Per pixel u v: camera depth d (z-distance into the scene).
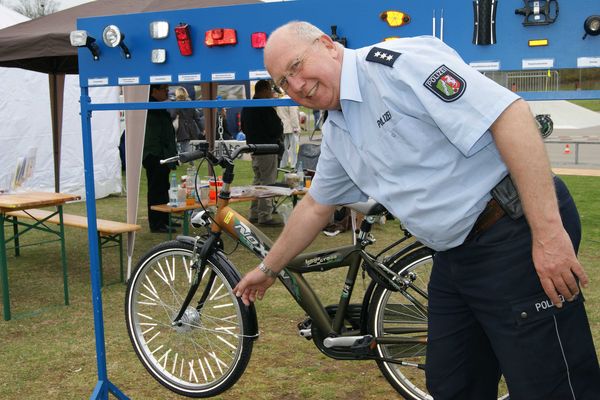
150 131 6.80
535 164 1.62
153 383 3.29
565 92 1.98
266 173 7.41
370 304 2.77
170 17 2.53
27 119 8.50
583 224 7.01
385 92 1.76
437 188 1.78
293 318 4.25
